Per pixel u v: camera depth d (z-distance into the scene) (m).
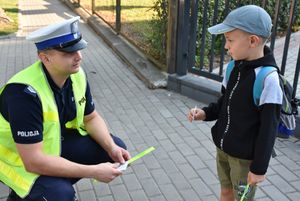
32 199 2.29
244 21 2.05
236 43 2.12
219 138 2.36
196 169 3.45
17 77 2.24
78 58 2.24
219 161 2.54
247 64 2.14
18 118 2.17
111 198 3.05
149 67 5.85
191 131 4.14
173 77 5.12
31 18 10.78
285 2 7.07
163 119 4.44
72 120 2.57
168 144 3.88
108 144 2.73
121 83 5.58
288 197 3.07
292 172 3.40
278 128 2.25
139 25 7.27
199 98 4.86
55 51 2.17
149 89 5.31
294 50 6.67
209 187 3.19
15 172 2.34
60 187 2.31
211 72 4.79
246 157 2.23
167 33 5.28
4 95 2.24
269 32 2.10
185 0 4.71
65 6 12.75
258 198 3.05
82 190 3.14
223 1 5.46
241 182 2.34
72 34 2.17
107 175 2.40
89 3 11.48
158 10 5.83
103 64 6.49
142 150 3.78
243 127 2.20
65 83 2.41
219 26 2.17
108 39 7.67
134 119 4.45
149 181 3.27
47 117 2.27
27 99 2.17
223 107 2.35
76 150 2.68
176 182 3.26
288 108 2.17
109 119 4.45
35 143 2.21
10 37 8.45
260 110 2.11
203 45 4.79
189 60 4.98
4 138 2.32
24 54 7.17
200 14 5.50
